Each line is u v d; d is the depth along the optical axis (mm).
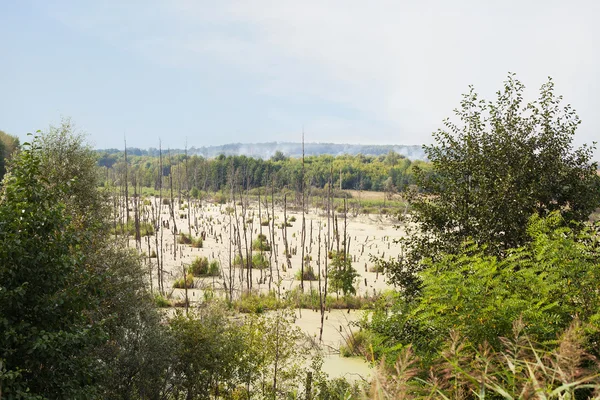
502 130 11930
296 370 12422
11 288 7199
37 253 7484
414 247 12148
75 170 17297
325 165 118938
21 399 6492
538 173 11750
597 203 11328
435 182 12516
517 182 11477
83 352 8500
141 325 11594
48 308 7453
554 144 11781
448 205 11922
